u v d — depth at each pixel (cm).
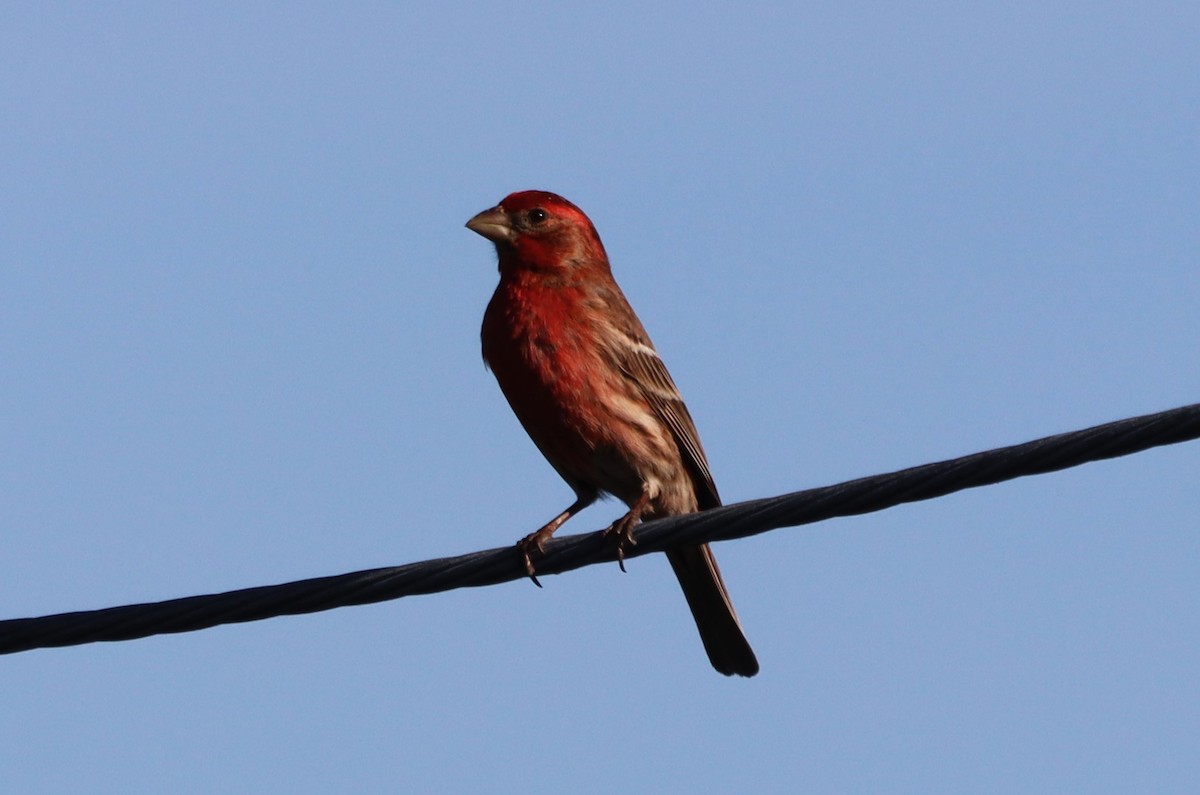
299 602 972
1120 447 859
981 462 891
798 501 948
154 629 964
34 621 959
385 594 988
